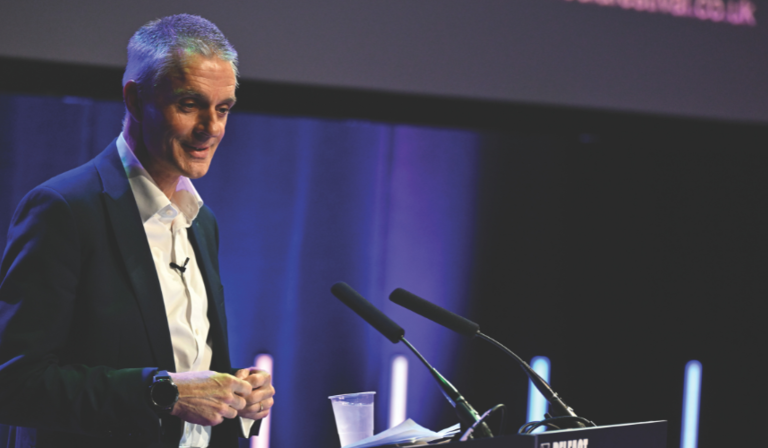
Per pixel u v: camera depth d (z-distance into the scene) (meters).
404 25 5.88
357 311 2.81
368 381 7.74
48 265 2.46
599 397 8.38
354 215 7.71
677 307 8.50
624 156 8.38
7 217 6.62
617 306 8.41
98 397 2.35
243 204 7.41
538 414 8.24
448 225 8.02
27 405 2.36
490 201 8.14
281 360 7.52
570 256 8.34
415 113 6.04
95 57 5.27
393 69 5.86
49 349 2.43
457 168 8.04
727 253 8.52
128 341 2.60
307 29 5.68
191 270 3.00
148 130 2.73
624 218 8.41
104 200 2.69
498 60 6.07
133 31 5.32
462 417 2.49
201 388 2.40
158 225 2.86
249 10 5.55
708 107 6.48
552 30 6.18
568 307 8.34
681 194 8.45
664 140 6.52
